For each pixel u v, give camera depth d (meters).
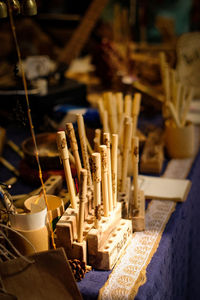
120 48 2.37
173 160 1.63
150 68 2.16
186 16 3.44
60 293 0.82
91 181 1.08
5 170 1.55
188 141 1.61
